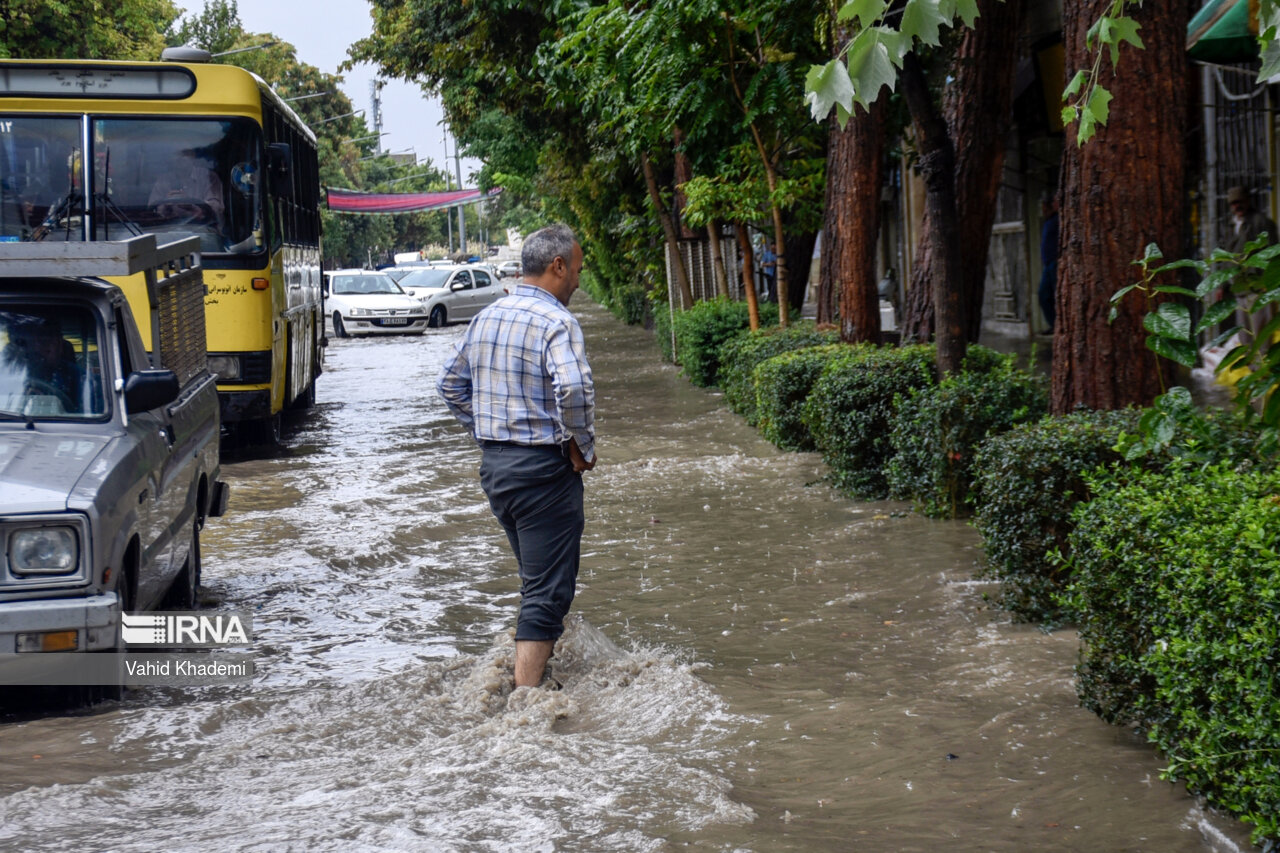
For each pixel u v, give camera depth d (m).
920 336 11.23
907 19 2.86
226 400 13.66
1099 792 4.27
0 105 12.60
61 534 5.22
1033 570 6.23
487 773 4.61
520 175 41.91
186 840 4.05
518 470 5.50
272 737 5.13
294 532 9.92
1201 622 3.81
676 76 14.58
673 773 4.56
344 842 4.01
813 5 12.43
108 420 6.17
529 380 5.50
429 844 3.97
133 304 7.45
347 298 37.19
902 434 9.31
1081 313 6.62
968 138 10.84
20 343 6.30
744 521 9.50
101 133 12.84
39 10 28.73
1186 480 4.66
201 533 9.95
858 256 12.81
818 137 16.06
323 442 15.76
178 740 5.17
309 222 18.95
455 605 7.50
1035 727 4.91
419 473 12.98
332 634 6.91
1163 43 6.39
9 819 4.25
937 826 4.07
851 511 9.54
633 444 13.94
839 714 5.19
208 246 13.41
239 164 13.36
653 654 6.13
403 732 5.19
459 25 24.75
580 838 4.02
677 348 22.78
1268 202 12.98
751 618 6.84
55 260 6.09
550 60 19.50
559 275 5.68
